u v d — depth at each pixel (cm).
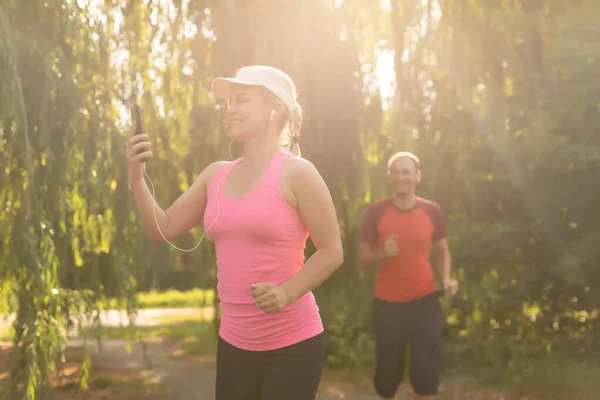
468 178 732
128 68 605
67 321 534
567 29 669
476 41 733
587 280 672
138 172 226
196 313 1562
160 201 664
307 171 211
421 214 438
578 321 750
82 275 559
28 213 425
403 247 430
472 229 718
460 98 746
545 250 714
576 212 698
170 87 650
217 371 229
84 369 582
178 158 686
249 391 222
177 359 788
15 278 434
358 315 739
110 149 498
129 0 612
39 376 430
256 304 214
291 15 638
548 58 671
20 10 462
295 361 217
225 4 621
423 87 759
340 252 214
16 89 423
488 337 751
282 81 222
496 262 728
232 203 214
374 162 746
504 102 747
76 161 483
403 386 627
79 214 505
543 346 714
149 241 539
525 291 732
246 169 220
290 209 212
